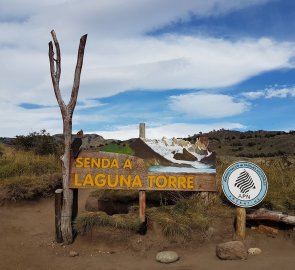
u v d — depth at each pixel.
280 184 6.42
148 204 5.98
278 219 4.97
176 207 5.39
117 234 4.97
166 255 4.51
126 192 6.43
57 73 5.10
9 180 7.55
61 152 11.25
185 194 5.77
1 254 4.75
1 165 8.57
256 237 4.99
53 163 9.27
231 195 4.96
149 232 5.04
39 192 7.56
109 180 5.30
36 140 11.72
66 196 5.11
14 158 9.20
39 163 8.95
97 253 4.82
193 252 4.77
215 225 5.12
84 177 5.23
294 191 6.04
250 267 4.17
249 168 5.00
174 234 4.91
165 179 5.41
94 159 5.29
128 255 4.75
